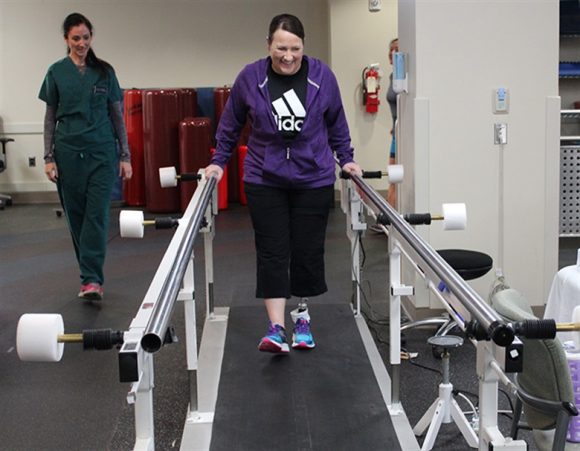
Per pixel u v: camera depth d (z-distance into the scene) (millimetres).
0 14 8641
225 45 8852
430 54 3730
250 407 2611
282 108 2779
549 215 3877
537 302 3939
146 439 1462
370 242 6094
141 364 1300
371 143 8414
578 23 6469
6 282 4934
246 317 3631
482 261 3463
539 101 3789
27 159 8945
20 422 2836
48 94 4141
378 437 2393
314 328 3428
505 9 3711
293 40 2676
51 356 1353
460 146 3801
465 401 2910
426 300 3863
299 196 2941
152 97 7891
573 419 1890
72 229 4391
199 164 7824
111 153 4238
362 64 8297
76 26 4062
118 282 4891
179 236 2109
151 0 8727
